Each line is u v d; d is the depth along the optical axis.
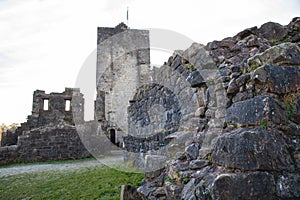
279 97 2.31
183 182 2.72
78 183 6.00
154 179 3.35
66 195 5.26
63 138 12.85
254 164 1.97
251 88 2.58
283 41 3.59
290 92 2.34
